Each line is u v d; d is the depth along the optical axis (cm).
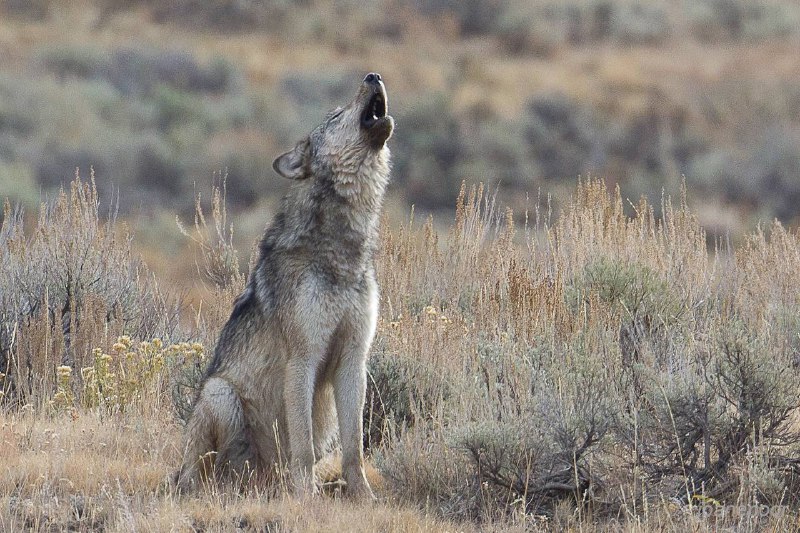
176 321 1791
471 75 8094
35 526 1087
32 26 9000
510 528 1111
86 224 1781
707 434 1175
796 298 1569
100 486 1189
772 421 1186
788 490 1159
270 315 1225
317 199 1237
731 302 1617
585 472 1185
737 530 1073
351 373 1236
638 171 6481
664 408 1184
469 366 1384
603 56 9069
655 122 7062
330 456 1315
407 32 9762
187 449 1232
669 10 10294
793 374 1225
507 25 9688
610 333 1328
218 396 1227
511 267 1587
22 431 1344
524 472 1185
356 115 1241
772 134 6706
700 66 8631
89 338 1575
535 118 7106
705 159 6525
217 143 6506
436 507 1191
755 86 7719
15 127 6562
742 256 1748
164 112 7106
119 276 1748
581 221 1748
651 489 1177
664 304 1463
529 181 6231
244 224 5081
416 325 1477
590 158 6662
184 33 9394
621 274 1484
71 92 7094
